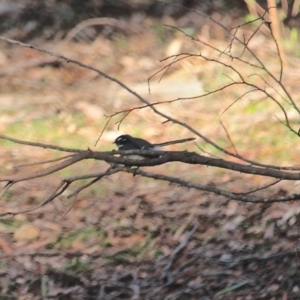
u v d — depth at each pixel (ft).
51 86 56.95
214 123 50.52
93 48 61.93
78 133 50.60
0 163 46.88
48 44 63.31
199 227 38.70
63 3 66.39
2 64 59.88
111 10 66.28
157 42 62.28
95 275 35.99
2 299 34.86
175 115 51.78
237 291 33.96
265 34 60.80
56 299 34.76
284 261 35.40
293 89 53.52
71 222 39.96
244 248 36.76
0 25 65.57
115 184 43.21
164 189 42.37
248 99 52.34
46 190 43.06
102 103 54.19
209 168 44.21
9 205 41.63
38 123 51.93
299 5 63.00
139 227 39.27
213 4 65.36
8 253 37.78
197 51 60.13
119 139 36.17
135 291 34.53
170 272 35.55
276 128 49.03
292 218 38.32
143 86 56.13
